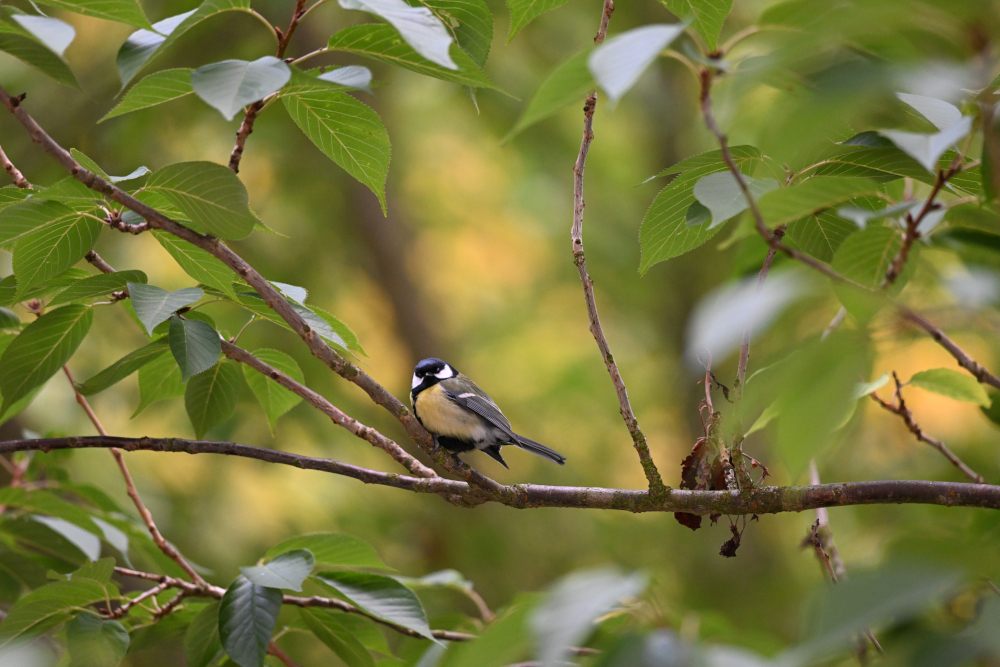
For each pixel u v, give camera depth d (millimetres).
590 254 20469
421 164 19969
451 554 15828
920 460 10977
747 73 2922
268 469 15164
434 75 4914
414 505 16453
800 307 3404
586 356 21250
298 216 17875
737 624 14969
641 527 16953
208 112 15477
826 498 5164
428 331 19406
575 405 20703
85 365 13664
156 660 9891
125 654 5480
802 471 2859
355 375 5605
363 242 18906
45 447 5777
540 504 5730
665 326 20406
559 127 19672
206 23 15078
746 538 16719
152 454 14086
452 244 22672
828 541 6504
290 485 15289
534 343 22141
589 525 17219
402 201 20094
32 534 7039
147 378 6297
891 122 4156
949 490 5035
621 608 3355
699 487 5660
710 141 5633
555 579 16281
